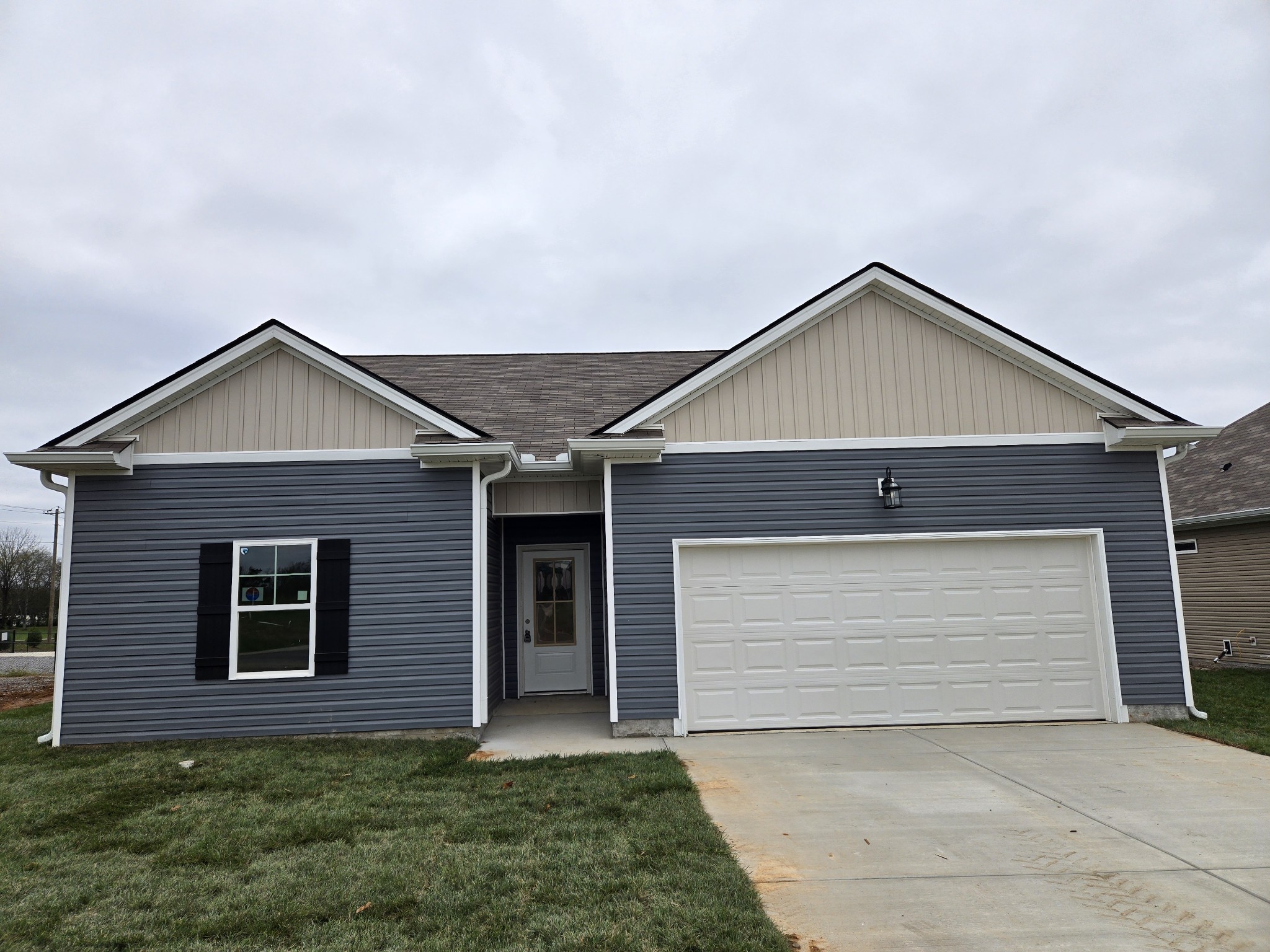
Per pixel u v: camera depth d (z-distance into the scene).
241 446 8.71
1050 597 9.04
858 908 4.03
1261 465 14.92
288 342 8.72
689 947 3.54
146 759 7.48
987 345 9.30
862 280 9.19
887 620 8.95
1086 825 5.35
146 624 8.41
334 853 4.88
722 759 7.38
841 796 6.09
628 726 8.55
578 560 11.91
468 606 8.66
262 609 8.52
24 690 14.86
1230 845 4.95
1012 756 7.37
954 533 8.98
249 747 7.96
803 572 8.98
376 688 8.49
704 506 8.92
